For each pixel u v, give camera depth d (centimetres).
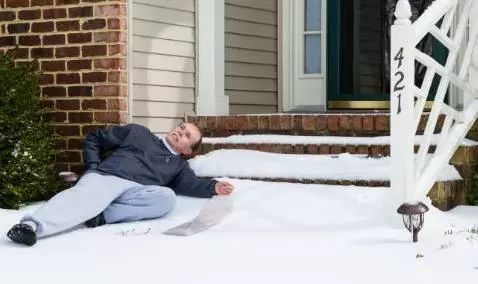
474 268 423
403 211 490
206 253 466
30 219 518
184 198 634
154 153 618
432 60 574
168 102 759
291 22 888
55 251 477
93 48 710
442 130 606
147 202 586
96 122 709
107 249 482
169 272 416
